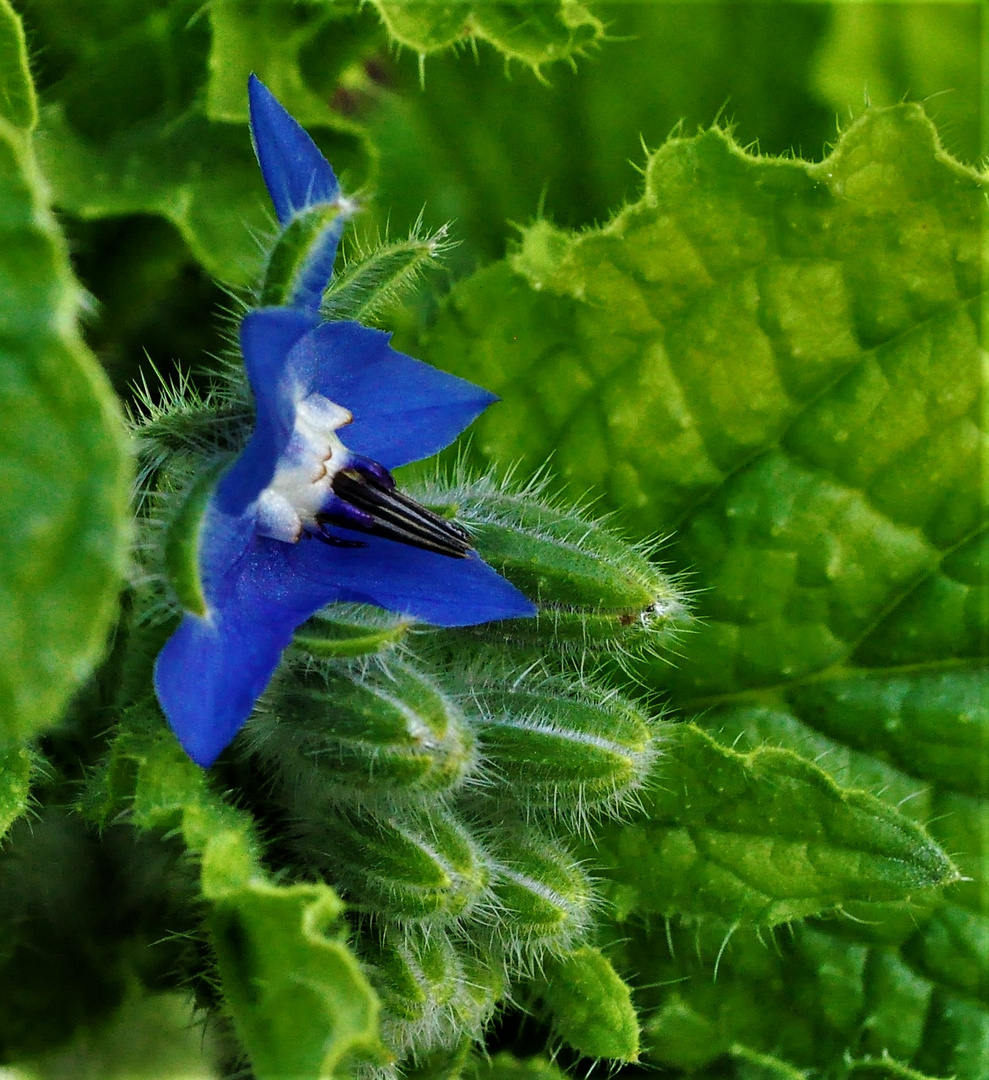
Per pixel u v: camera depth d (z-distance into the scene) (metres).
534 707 0.14
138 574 0.13
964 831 0.15
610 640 0.14
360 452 0.13
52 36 0.15
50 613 0.12
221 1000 0.13
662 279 0.15
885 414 0.15
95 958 0.15
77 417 0.12
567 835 0.15
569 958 0.14
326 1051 0.12
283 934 0.13
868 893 0.15
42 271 0.12
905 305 0.15
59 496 0.12
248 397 0.13
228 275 0.15
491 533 0.14
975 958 0.15
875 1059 0.15
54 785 0.14
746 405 0.15
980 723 0.15
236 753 0.14
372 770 0.13
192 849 0.13
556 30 0.15
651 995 0.15
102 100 0.15
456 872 0.13
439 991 0.14
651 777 0.15
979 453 0.15
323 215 0.12
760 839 0.15
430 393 0.13
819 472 0.15
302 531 0.13
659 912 0.15
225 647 0.13
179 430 0.13
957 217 0.15
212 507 0.12
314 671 0.13
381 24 0.15
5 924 0.14
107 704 0.14
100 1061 0.15
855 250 0.15
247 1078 0.14
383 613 0.13
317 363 0.13
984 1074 0.15
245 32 0.15
